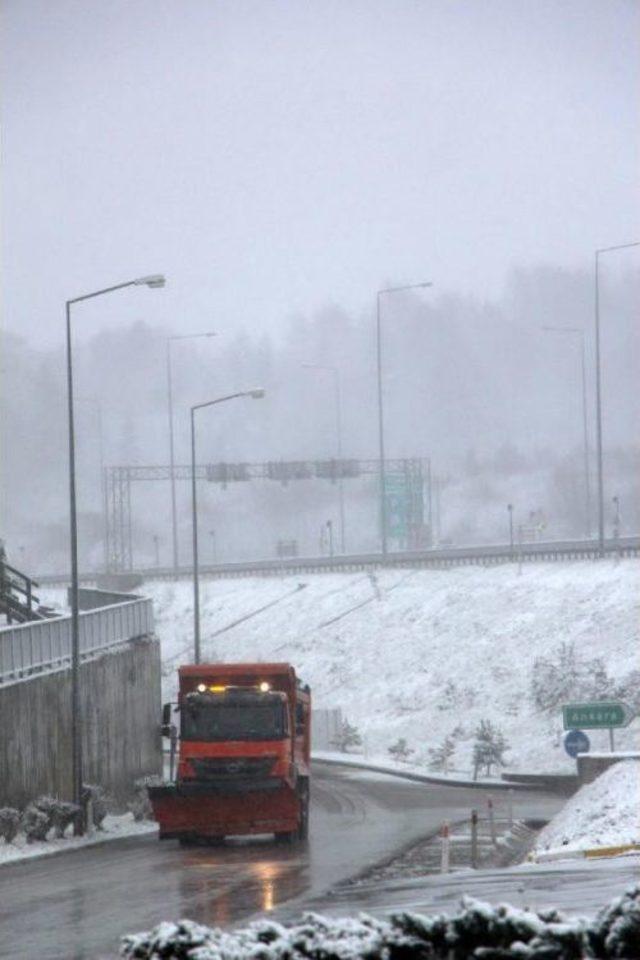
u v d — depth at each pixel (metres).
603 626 117.38
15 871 48.22
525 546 151.25
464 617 128.12
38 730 64.94
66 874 46.06
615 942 14.61
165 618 150.38
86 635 73.81
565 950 14.70
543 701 109.44
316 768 108.25
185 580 160.50
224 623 144.88
